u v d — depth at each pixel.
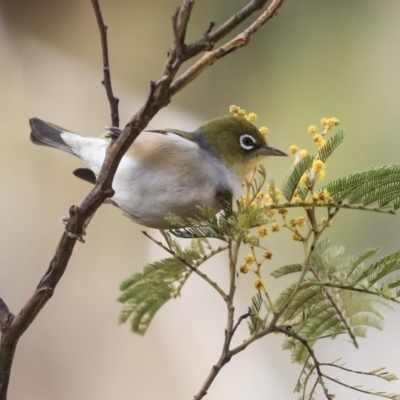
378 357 10.94
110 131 5.15
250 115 5.96
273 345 11.55
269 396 11.16
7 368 4.55
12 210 11.97
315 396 10.80
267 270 11.38
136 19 13.52
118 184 5.93
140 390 10.98
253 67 12.73
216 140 6.39
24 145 12.62
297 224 4.73
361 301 4.48
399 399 4.35
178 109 13.20
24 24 13.34
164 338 11.52
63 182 12.41
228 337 4.44
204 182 6.04
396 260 4.34
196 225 4.82
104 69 5.10
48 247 11.95
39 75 13.22
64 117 13.11
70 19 13.50
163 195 5.89
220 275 11.87
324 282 4.43
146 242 12.16
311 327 4.81
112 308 11.57
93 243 12.01
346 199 4.77
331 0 12.48
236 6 12.54
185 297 11.76
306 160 4.64
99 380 11.03
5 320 4.52
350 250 11.12
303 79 12.46
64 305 11.51
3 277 11.57
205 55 4.31
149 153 5.89
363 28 12.38
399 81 12.04
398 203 4.57
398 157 11.57
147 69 13.52
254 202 5.60
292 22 12.59
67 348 11.12
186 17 3.97
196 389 11.13
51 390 10.73
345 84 12.28
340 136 4.79
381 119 11.92
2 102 12.83
